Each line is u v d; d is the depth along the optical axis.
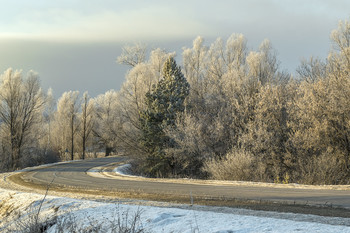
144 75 56.25
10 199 20.19
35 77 64.38
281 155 32.59
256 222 9.41
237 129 37.41
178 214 11.03
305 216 11.83
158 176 43.59
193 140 39.31
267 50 57.28
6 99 61.09
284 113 34.38
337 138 31.22
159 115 45.50
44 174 38.62
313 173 27.38
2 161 57.66
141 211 11.79
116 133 55.09
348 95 30.91
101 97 95.44
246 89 41.75
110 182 29.22
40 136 77.75
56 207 14.91
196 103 46.97
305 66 52.97
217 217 10.34
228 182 25.31
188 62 61.88
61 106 89.62
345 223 10.61
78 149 92.31
